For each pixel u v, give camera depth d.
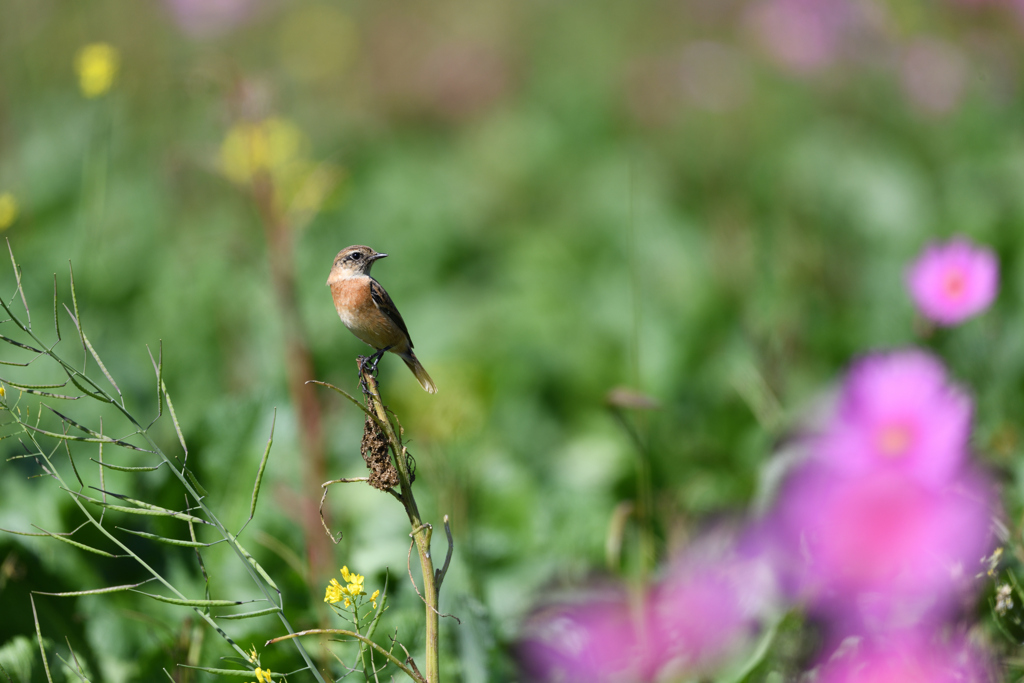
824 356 10.95
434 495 7.66
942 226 12.62
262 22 20.77
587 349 11.22
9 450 7.38
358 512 8.03
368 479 4.47
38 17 16.59
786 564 6.68
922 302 7.95
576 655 6.65
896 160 14.62
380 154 18.44
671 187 16.95
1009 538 5.70
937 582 5.72
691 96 19.09
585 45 23.38
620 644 6.73
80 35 17.33
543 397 10.95
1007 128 15.86
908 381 6.81
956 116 16.56
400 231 15.30
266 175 9.31
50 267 11.85
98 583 6.68
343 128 20.45
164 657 5.97
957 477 6.44
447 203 16.55
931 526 5.78
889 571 5.79
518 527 7.95
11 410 4.53
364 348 11.73
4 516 6.84
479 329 12.45
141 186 14.89
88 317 10.53
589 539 7.97
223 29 19.73
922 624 5.70
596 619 6.93
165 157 14.41
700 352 10.85
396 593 6.67
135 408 9.25
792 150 16.44
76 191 13.73
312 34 21.56
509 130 19.83
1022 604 5.43
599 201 16.52
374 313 6.42
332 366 11.57
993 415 8.36
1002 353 8.88
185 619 6.08
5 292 10.90
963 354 8.80
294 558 6.89
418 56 22.19
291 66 21.17
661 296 12.37
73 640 6.22
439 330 12.59
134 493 7.22
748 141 18.34
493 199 17.77
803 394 10.06
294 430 8.16
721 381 10.40
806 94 18.81
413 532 4.49
